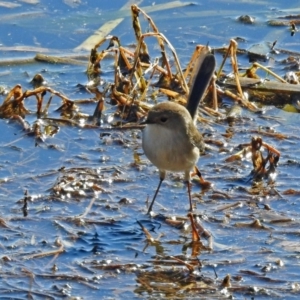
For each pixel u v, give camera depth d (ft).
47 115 48.26
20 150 44.01
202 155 44.04
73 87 52.08
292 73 52.49
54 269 33.24
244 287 32.04
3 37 57.67
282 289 31.99
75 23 59.72
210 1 64.54
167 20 61.05
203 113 48.73
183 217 37.81
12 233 35.94
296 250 34.99
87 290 31.86
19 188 39.93
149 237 36.06
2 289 31.68
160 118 37.60
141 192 40.19
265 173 41.70
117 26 59.47
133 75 51.13
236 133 46.65
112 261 34.04
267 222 37.45
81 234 36.11
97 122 47.32
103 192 39.86
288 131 47.03
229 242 35.76
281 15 62.18
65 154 43.86
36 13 60.95
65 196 39.22
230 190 40.52
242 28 60.29
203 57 44.34
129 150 44.57
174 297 31.48
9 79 52.65
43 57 55.16
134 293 31.73
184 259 34.32
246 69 54.13
